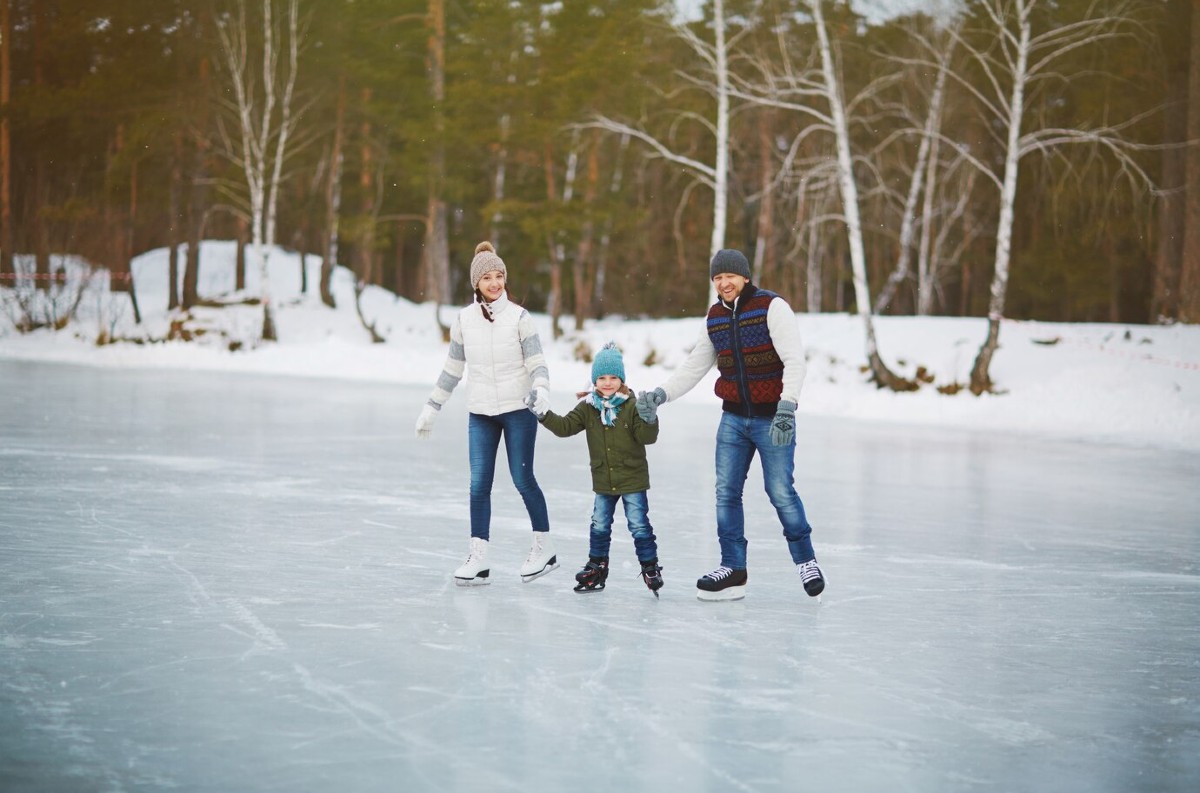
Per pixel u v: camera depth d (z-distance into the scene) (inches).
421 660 178.2
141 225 1946.4
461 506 342.0
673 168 1389.0
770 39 1056.2
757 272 1403.8
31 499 336.2
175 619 202.1
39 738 140.1
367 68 1560.0
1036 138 922.1
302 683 164.9
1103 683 174.7
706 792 126.4
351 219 1594.5
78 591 222.8
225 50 1515.7
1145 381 809.5
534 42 1440.7
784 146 1378.0
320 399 779.4
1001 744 145.1
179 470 409.1
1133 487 439.2
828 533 316.5
